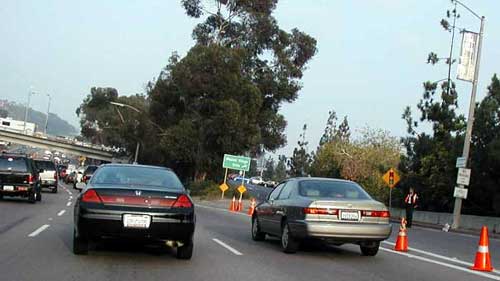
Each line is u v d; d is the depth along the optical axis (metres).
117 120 85.12
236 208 36.50
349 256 13.75
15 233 14.86
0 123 127.50
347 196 13.62
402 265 12.59
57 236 14.56
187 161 56.66
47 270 9.95
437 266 12.69
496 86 36.62
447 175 38.25
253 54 59.06
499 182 34.41
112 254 11.98
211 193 53.59
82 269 10.19
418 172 41.94
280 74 58.69
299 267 11.61
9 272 9.66
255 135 54.06
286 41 59.03
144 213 10.73
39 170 27.64
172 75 55.03
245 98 54.16
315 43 60.03
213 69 53.72
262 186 97.81
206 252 13.13
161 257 11.94
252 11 58.22
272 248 14.59
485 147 34.78
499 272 12.16
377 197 49.03
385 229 13.00
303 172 103.56
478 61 32.19
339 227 12.75
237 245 14.88
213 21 59.12
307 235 12.80
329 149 65.81
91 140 107.31
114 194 10.80
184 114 56.31
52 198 31.61
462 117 41.34
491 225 33.09
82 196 10.91
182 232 10.95
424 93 41.81
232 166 46.66
